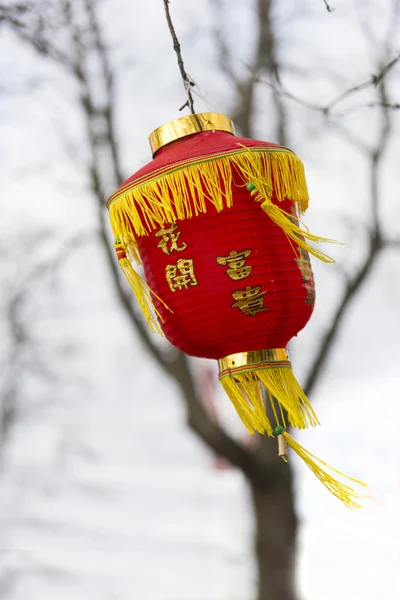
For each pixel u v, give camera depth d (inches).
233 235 111.0
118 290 393.4
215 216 111.2
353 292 389.1
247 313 111.1
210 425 382.9
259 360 112.8
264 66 353.4
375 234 388.2
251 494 393.7
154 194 111.0
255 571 393.4
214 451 386.3
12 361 607.5
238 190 111.7
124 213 114.7
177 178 109.9
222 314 111.4
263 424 111.9
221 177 110.1
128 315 393.4
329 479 110.0
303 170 118.0
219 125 119.7
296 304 112.8
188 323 113.8
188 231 112.0
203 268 111.5
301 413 113.7
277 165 113.0
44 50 247.4
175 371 390.3
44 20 238.7
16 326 605.6
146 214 113.2
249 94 377.7
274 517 385.1
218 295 111.1
